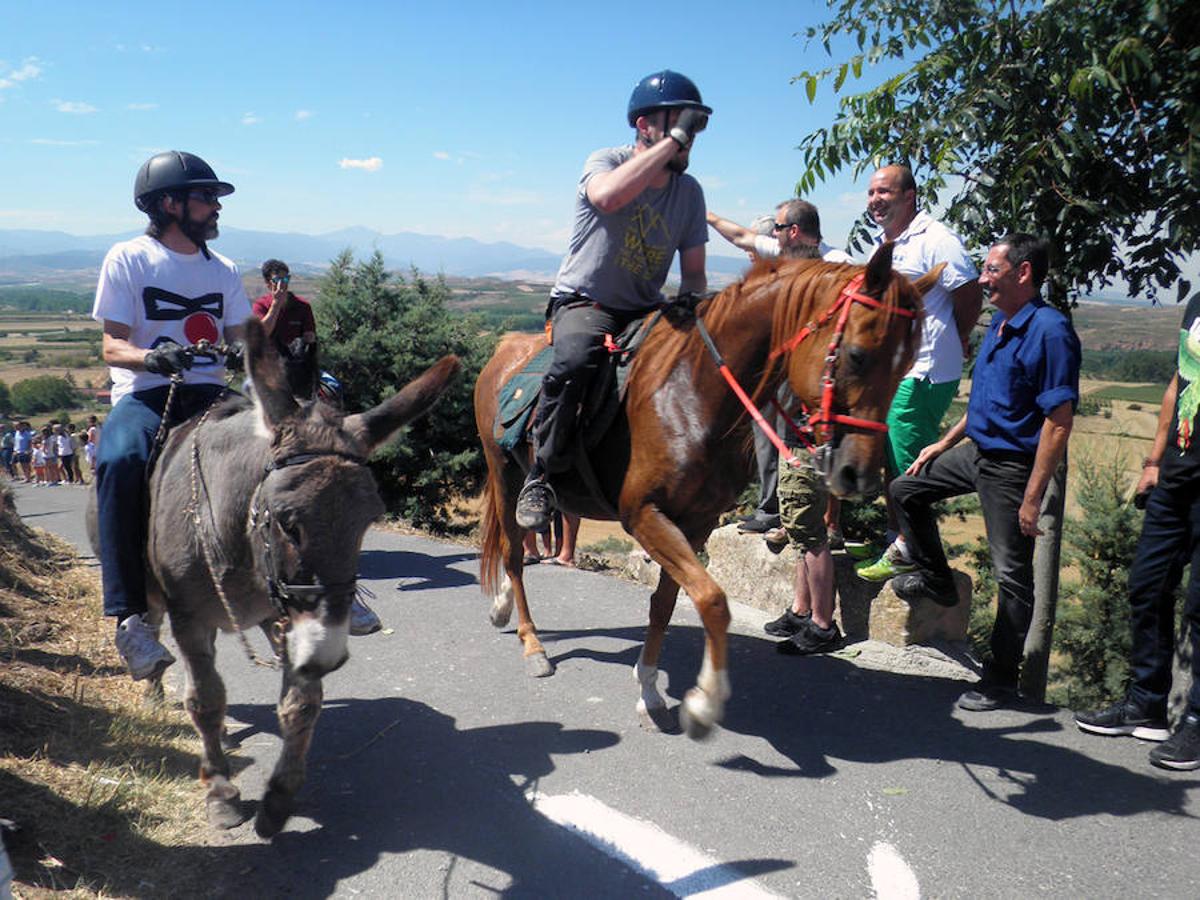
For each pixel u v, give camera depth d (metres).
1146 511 4.29
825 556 5.24
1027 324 4.27
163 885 3.08
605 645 5.70
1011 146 5.36
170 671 5.26
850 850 3.37
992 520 4.50
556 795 3.81
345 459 2.69
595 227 4.30
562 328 4.24
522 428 4.62
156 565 3.35
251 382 2.91
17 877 2.89
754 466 4.07
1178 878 3.18
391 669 5.32
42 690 4.57
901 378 3.34
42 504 17.66
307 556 2.58
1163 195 5.04
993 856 3.32
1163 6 4.54
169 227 3.80
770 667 5.26
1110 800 3.71
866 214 6.07
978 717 4.54
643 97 4.05
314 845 3.41
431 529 15.65
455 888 3.14
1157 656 4.26
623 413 4.09
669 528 3.81
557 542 8.89
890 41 5.62
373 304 15.66
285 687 3.21
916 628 5.31
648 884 3.17
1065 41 4.85
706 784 3.90
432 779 3.96
